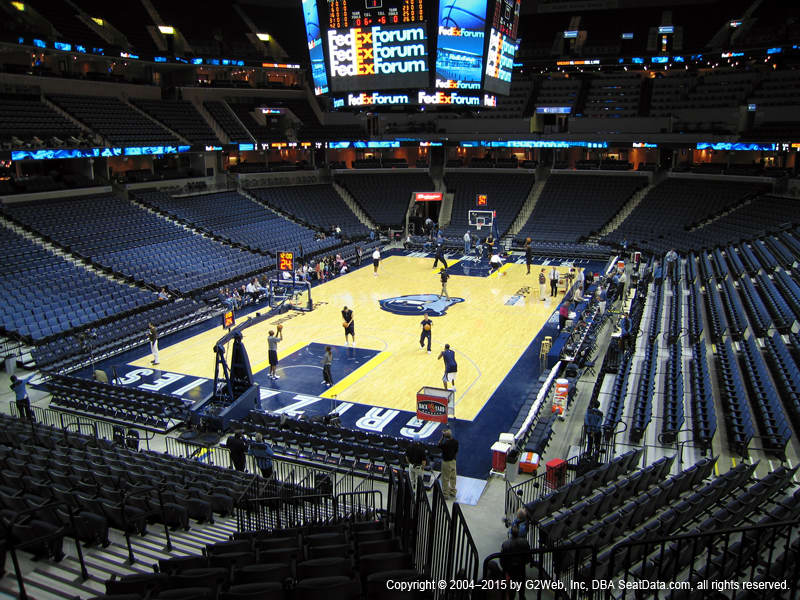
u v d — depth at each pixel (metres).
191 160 46.00
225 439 17.88
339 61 26.84
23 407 18.19
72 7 43.22
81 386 20.52
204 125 45.31
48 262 28.92
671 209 43.31
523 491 14.05
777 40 44.94
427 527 8.14
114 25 44.47
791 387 15.78
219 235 38.19
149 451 15.52
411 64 25.80
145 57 42.03
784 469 11.30
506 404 19.95
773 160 46.19
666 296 28.19
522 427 16.88
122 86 43.38
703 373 17.45
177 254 33.84
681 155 49.22
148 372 22.98
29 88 37.94
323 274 35.97
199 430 18.34
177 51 46.09
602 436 15.20
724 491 11.07
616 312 28.09
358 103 27.33
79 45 38.38
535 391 20.61
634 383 18.97
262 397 20.67
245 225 40.88
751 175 42.88
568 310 25.47
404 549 8.49
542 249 42.72
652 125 45.75
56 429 16.34
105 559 9.00
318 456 16.73
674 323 22.70
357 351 24.64
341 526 10.24
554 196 48.25
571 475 14.66
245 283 33.50
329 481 13.87
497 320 28.16
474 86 26.81
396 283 35.03
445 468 14.29
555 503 11.84
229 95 49.62
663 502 11.23
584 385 20.66
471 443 17.47
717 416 15.58
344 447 16.39
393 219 48.59
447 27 25.33
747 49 45.75
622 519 10.10
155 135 41.16
